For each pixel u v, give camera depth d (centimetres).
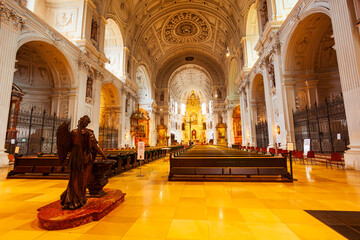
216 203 325
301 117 1074
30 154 1214
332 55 1113
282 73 1143
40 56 1277
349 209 289
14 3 853
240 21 1978
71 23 1367
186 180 533
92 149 309
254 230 223
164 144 3189
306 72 1127
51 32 1088
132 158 832
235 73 2788
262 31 1398
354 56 618
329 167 726
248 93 1867
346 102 650
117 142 1941
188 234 215
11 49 839
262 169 514
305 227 229
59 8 1390
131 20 2097
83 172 283
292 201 331
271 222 245
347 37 644
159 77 3431
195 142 4484
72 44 1248
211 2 2225
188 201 339
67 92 1298
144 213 281
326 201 329
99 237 209
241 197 360
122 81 2036
